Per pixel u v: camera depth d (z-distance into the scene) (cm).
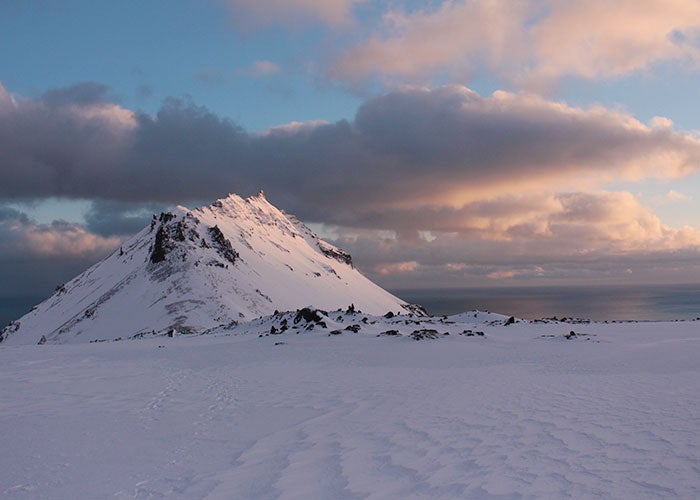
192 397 2202
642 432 1227
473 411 1620
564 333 4884
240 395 2216
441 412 1644
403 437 1376
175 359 3706
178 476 1210
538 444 1197
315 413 1789
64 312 16338
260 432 1576
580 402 1641
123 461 1332
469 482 997
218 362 3450
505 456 1130
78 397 2231
